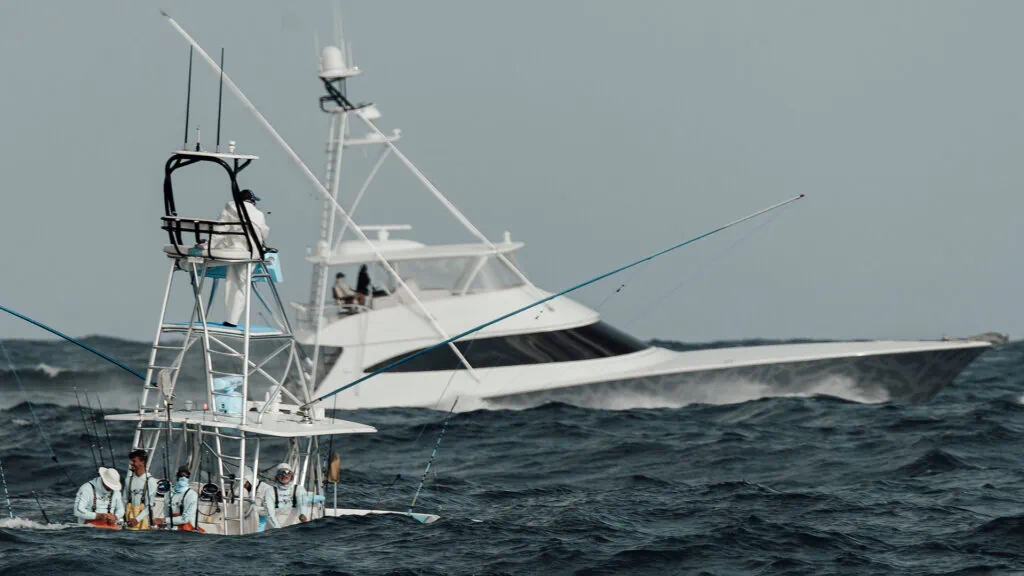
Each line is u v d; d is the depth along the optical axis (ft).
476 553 185.68
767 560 184.85
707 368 375.04
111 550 178.40
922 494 238.27
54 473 269.03
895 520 212.84
